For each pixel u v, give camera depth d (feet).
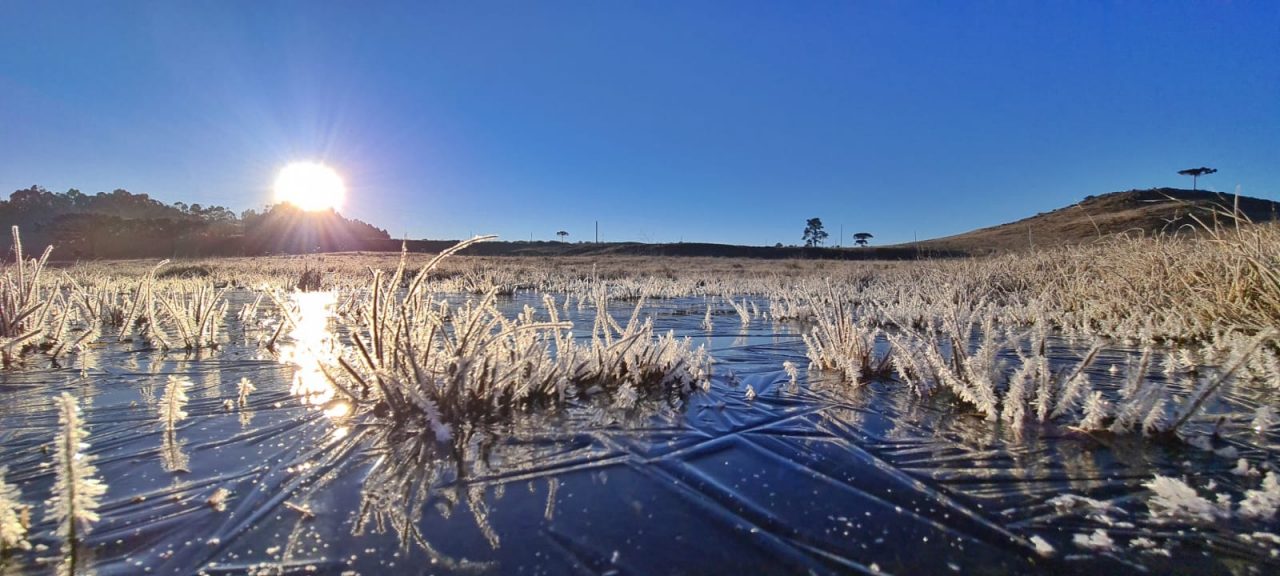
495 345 11.03
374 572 5.33
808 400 11.43
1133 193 182.70
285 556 5.59
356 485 7.19
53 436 8.82
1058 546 5.82
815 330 16.07
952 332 12.30
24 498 6.72
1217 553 5.66
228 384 12.33
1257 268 15.92
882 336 21.01
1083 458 8.12
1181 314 17.83
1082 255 31.89
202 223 299.79
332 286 56.70
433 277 62.64
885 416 10.27
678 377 12.49
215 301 18.60
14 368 14.02
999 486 7.22
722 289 47.34
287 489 7.04
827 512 6.54
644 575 5.31
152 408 10.42
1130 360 15.06
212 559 5.54
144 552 5.65
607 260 143.33
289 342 18.31
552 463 7.95
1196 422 9.27
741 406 10.94
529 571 5.35
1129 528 6.14
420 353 11.14
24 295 16.30
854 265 101.09
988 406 9.98
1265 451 8.23
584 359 12.59
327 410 10.34
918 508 6.62
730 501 6.79
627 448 8.56
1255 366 12.42
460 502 6.74
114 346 17.30
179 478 7.32
